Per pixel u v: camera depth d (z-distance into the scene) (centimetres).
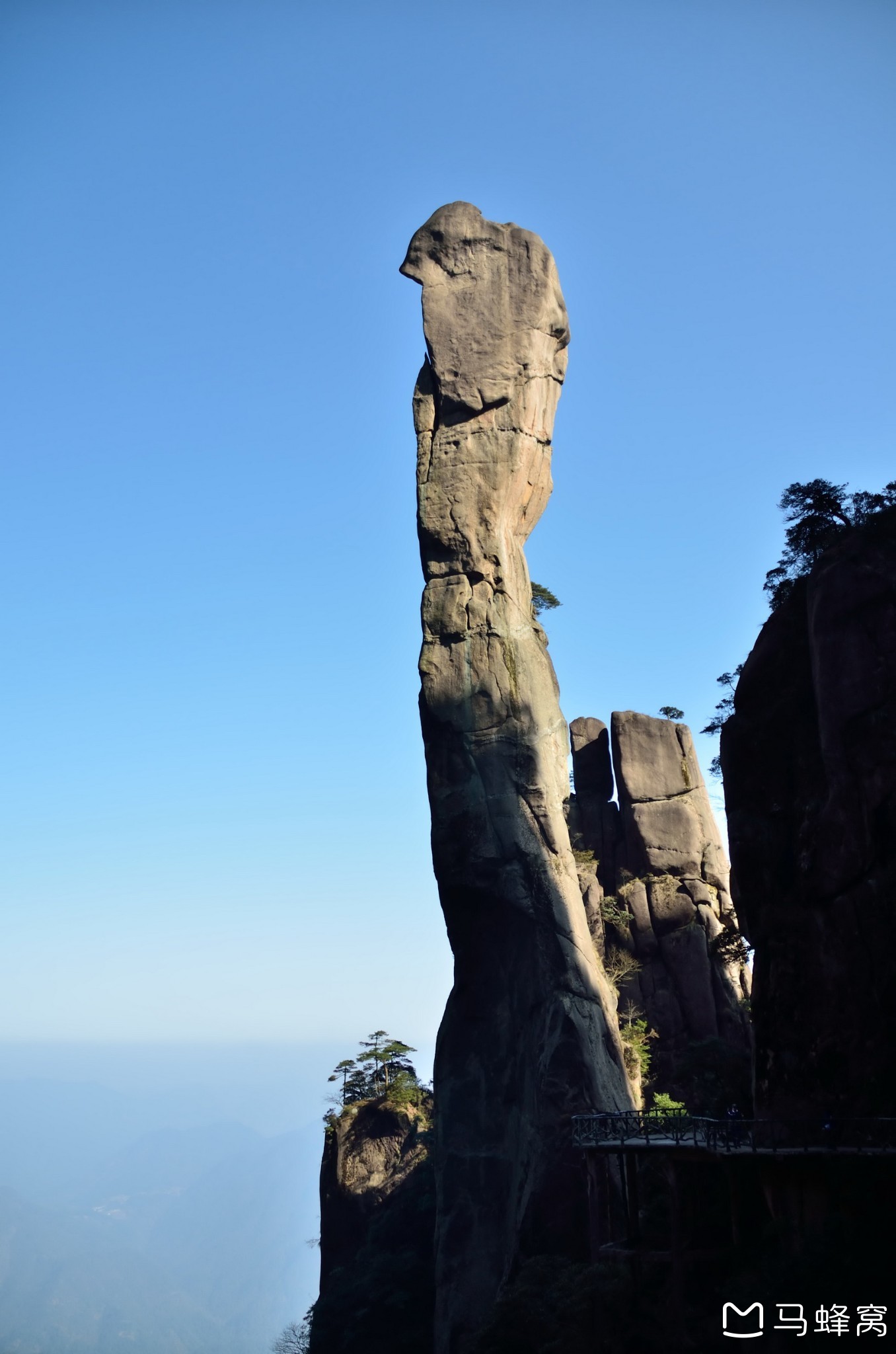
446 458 6769
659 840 8431
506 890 6119
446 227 7088
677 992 7912
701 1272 4253
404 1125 8544
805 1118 3947
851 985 4194
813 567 4822
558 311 6988
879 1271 3431
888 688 4394
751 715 4847
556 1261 5028
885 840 4247
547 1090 5553
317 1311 7431
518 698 6400
